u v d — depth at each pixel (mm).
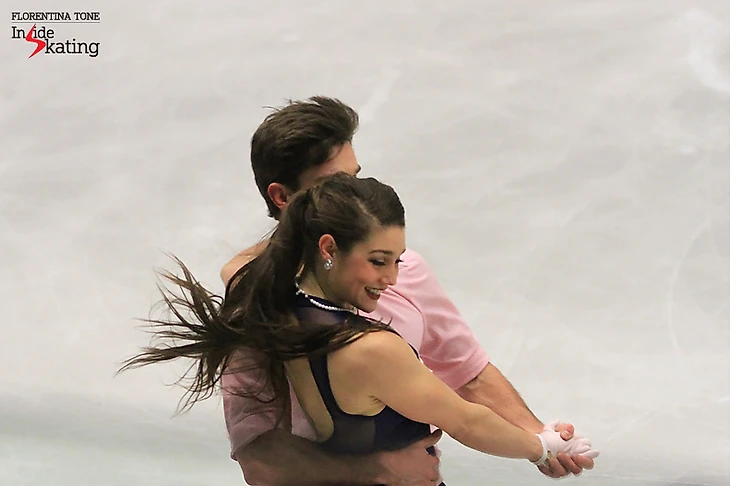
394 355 5426
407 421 5910
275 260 5652
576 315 14664
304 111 6652
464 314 14984
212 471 12562
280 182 6742
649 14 15016
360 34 15969
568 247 14969
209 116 16375
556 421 7262
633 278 14688
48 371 15422
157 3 16609
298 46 16219
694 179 14695
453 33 15625
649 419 13273
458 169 15555
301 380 5844
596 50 15180
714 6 14688
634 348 14211
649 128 14953
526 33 15422
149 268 16156
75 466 12695
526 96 15367
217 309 6328
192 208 16250
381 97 15914
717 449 12664
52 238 16625
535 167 15289
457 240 15375
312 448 6137
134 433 13688
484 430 6000
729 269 14328
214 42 16469
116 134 16641
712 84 14703
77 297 16188
